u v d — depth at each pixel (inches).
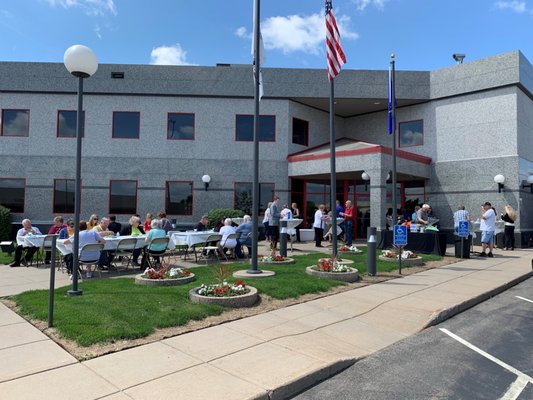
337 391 166.9
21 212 773.9
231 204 793.6
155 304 262.1
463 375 182.4
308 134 844.6
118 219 781.3
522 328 253.4
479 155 748.0
